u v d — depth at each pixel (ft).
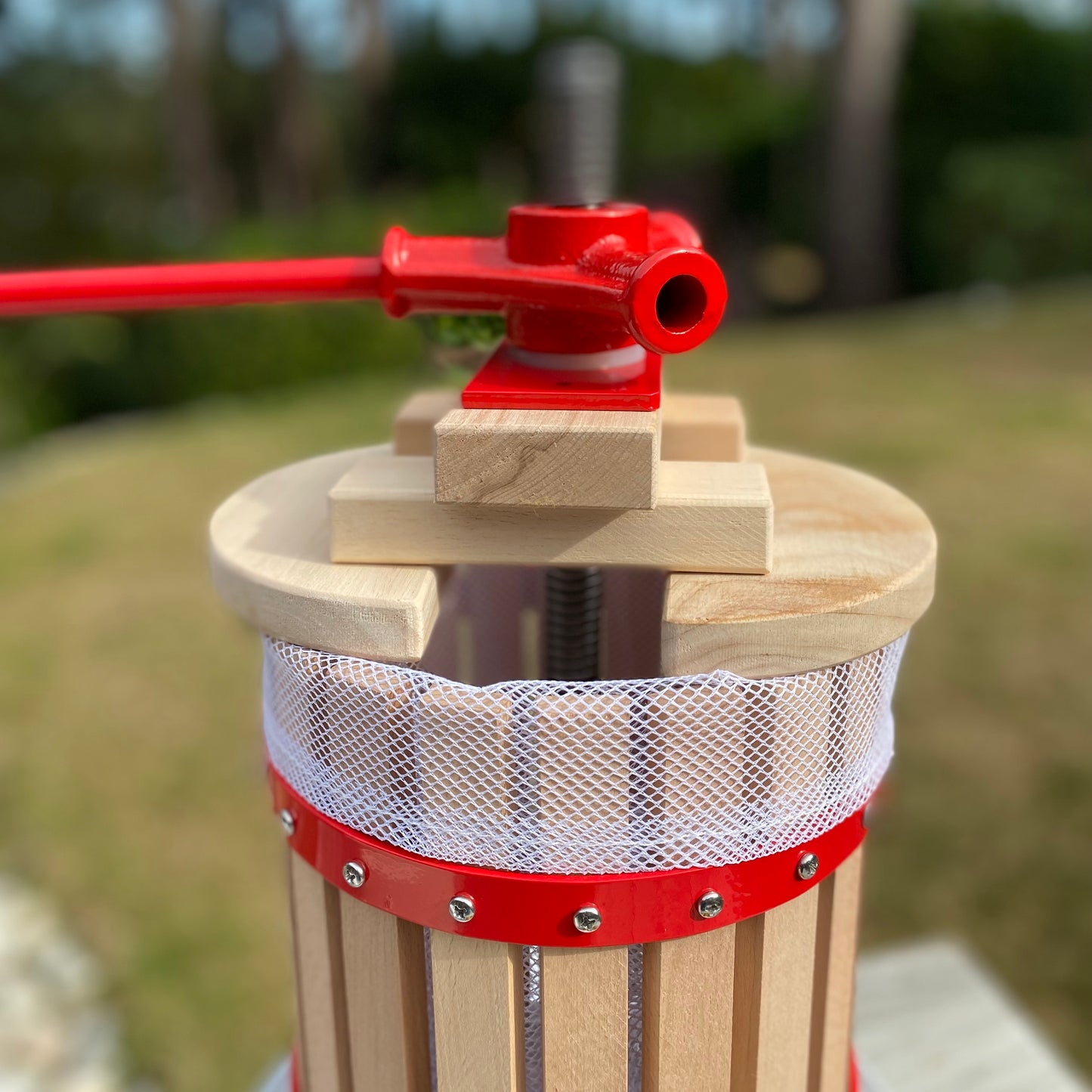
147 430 21.53
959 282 28.14
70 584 13.39
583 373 2.62
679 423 3.01
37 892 8.24
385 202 29.09
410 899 2.49
